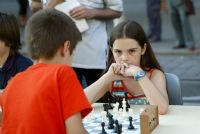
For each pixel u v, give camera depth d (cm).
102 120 391
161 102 420
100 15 554
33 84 311
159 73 468
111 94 468
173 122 395
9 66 494
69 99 301
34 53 321
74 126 299
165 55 1266
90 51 553
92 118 405
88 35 552
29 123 303
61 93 303
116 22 586
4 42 488
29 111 304
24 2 1653
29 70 323
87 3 554
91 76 562
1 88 493
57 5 546
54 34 316
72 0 544
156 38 1406
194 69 1123
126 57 449
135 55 454
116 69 447
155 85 458
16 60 497
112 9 564
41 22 320
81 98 303
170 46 1335
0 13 496
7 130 316
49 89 303
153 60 473
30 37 321
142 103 461
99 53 558
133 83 466
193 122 395
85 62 553
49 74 309
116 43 452
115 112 414
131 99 465
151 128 366
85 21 543
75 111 299
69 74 307
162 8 1397
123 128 371
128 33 450
